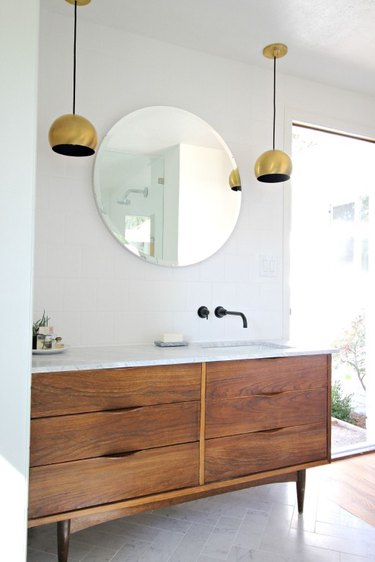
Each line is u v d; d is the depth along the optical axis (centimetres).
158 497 166
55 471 149
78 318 206
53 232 202
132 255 218
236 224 246
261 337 251
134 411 162
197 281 235
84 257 208
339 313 362
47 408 148
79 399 153
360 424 355
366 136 290
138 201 220
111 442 158
